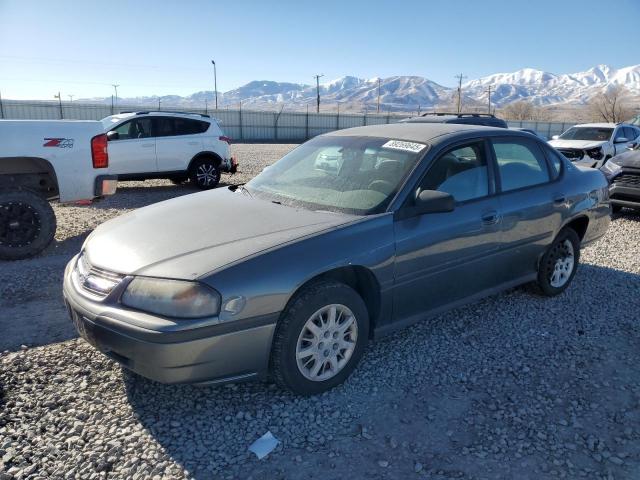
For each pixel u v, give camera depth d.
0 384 3.31
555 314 4.66
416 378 3.52
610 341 4.15
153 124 11.75
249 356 2.94
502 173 4.34
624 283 5.56
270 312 2.94
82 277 3.24
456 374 3.58
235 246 3.07
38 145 6.22
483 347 3.99
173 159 11.95
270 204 3.80
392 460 2.72
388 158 3.93
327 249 3.16
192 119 12.27
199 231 3.32
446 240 3.76
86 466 2.61
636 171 9.09
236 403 3.19
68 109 47.75
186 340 2.76
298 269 3.02
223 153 12.61
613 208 10.04
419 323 4.40
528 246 4.52
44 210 6.24
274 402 3.20
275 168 4.55
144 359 2.79
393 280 3.49
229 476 2.57
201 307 2.78
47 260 6.20
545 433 2.96
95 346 3.03
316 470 2.63
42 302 4.79
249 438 2.87
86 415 3.02
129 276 2.93
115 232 3.52
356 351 3.40
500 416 3.11
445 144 3.95
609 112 71.00
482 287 4.22
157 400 3.20
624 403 3.29
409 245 3.53
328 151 4.36
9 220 6.08
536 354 3.90
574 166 5.27
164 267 2.91
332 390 3.34
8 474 2.52
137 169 11.57
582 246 5.30
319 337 3.19
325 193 3.83
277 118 52.59
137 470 2.59
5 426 2.89
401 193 3.60
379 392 3.34
